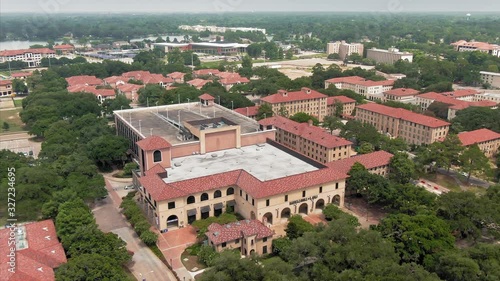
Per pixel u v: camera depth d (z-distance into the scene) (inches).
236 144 7313.0
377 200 6136.8
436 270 4328.3
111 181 7426.2
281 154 7037.4
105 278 4077.3
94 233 4788.4
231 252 4274.1
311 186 5925.2
